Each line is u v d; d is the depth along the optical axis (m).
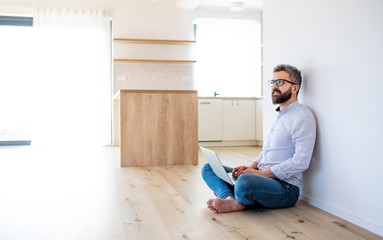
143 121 3.74
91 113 6.00
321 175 2.01
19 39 6.03
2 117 6.03
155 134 3.76
